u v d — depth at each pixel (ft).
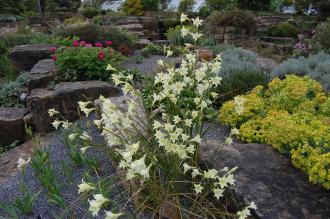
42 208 9.53
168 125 6.78
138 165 5.89
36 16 61.57
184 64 8.71
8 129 17.08
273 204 8.05
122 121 7.87
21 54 27.12
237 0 63.57
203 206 7.65
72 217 8.76
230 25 44.37
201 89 8.26
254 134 12.10
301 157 8.99
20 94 20.92
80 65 19.70
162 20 59.57
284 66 21.27
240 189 8.54
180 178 8.16
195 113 7.79
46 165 11.60
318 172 8.26
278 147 10.21
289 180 8.91
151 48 34.91
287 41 45.29
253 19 44.91
